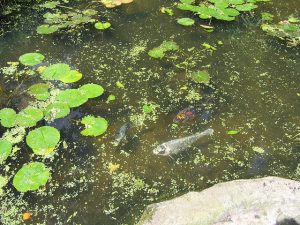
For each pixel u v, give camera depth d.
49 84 2.45
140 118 2.26
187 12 3.25
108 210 1.80
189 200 1.77
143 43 2.85
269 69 2.67
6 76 2.51
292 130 2.23
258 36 3.00
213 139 2.16
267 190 1.81
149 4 3.33
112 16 3.14
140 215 1.78
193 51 2.80
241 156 2.08
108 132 2.17
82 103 2.26
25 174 1.89
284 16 3.27
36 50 2.75
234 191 1.80
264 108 2.37
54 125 2.19
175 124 2.23
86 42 2.84
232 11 3.17
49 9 3.20
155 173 1.98
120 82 2.50
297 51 2.86
